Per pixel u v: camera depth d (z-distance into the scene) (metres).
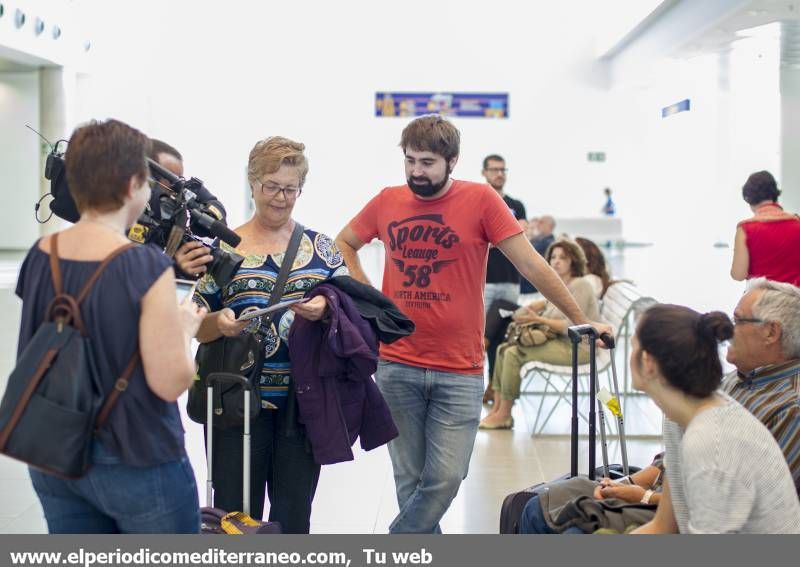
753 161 14.23
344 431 2.82
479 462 5.29
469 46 14.75
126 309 1.95
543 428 6.15
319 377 2.81
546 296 3.17
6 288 11.14
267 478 3.06
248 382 2.72
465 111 14.84
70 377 1.90
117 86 14.88
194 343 6.95
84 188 1.99
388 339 2.93
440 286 3.15
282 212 2.86
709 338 2.11
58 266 1.99
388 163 14.89
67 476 1.91
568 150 14.86
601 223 14.59
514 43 14.74
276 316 2.86
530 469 5.14
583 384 7.56
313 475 2.96
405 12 14.70
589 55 14.74
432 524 3.21
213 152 14.89
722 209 14.38
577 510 2.61
